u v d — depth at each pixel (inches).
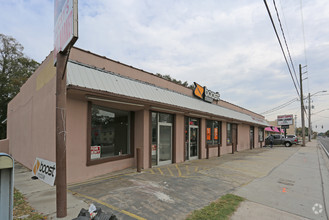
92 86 223.6
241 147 758.5
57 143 143.1
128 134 341.4
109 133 301.7
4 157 100.7
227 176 291.1
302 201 195.0
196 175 290.4
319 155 600.4
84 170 248.1
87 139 253.0
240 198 195.2
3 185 101.8
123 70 300.0
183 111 396.8
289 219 153.4
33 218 139.6
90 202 172.1
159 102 315.0
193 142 475.5
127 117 343.0
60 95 146.2
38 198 181.2
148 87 326.6
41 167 262.1
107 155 295.0
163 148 379.9
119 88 260.2
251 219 150.2
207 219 146.3
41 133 277.4
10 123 506.0
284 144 1020.5
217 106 570.3
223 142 609.6
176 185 234.1
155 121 364.5
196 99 472.4
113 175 275.0
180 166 364.5
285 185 252.8
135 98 272.2
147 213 154.2
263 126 1024.2
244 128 802.8
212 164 394.9
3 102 965.8
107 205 166.9
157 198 187.6
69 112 233.6
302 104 1038.4
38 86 303.9
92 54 258.2
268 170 348.8
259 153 639.8
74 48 238.1
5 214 101.5
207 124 534.0
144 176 273.1
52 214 146.9
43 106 276.1
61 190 140.9
